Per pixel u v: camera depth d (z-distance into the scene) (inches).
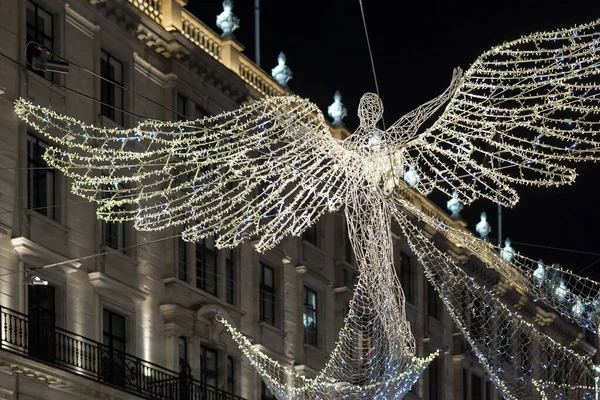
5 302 918.4
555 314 1822.1
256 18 1380.4
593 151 337.7
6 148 938.7
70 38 1031.6
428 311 1694.1
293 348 1336.1
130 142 1051.9
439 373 1695.4
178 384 1071.0
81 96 1034.7
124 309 1064.8
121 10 1098.1
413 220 1519.4
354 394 788.6
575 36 307.6
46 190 988.6
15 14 965.2
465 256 1600.6
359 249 414.3
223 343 1196.5
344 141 389.1
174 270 1130.7
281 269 1328.7
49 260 967.6
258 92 1302.9
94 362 982.4
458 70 335.0
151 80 1147.9
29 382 904.3
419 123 364.8
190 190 1031.6
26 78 967.0
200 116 1208.8
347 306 1448.1
